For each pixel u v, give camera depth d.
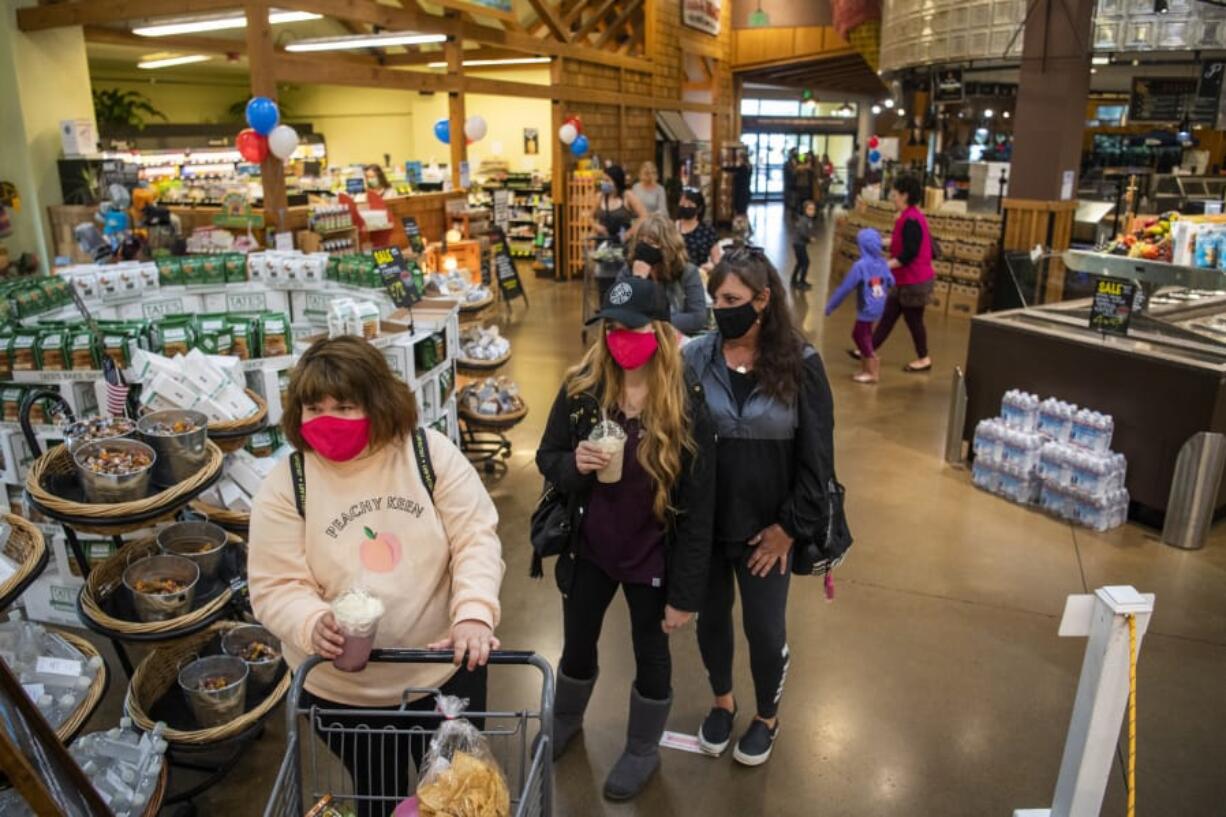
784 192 21.09
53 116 8.51
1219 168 12.90
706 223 5.68
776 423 2.38
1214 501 4.24
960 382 5.26
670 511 2.30
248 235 7.20
